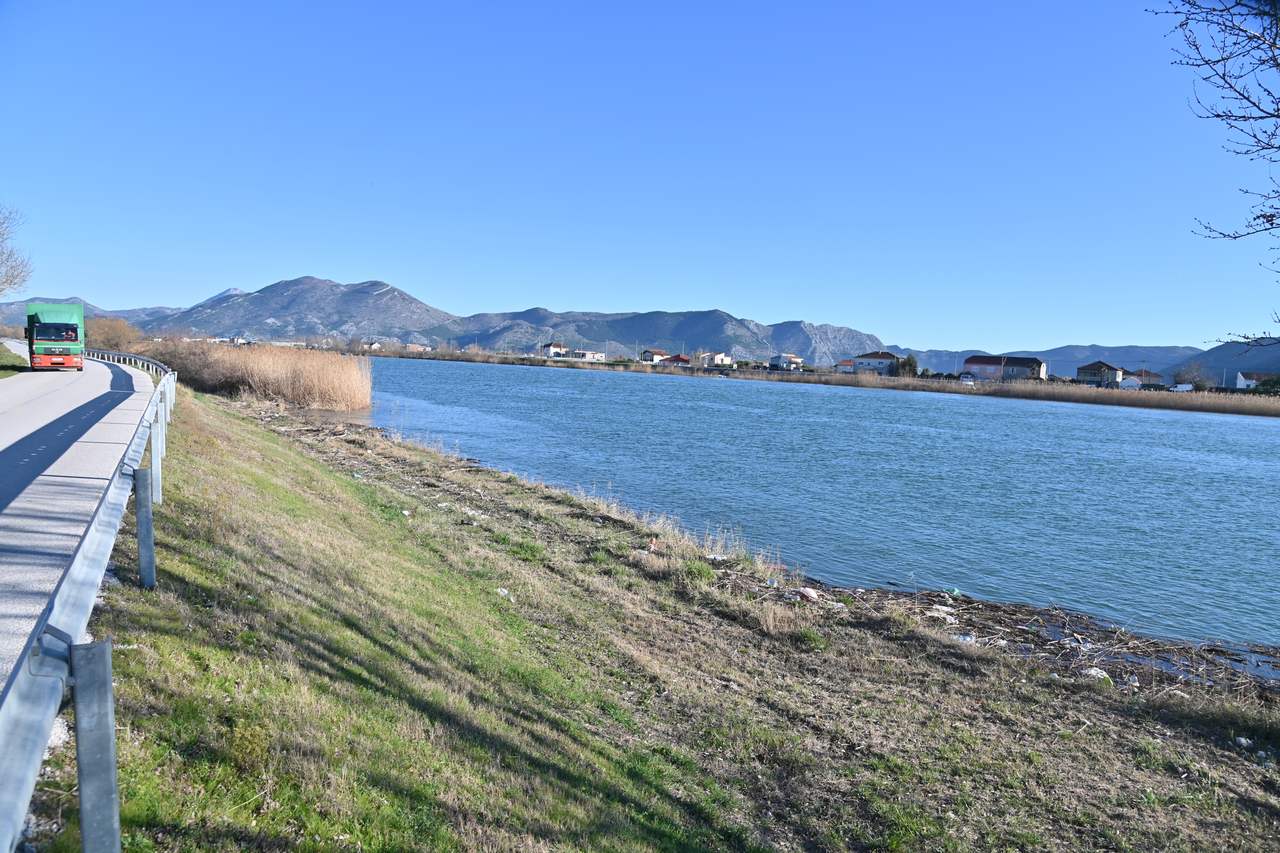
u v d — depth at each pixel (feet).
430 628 29.84
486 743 21.03
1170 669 39.22
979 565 59.77
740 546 58.75
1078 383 499.51
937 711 31.37
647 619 39.42
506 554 48.73
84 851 9.45
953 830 22.56
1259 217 21.09
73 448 44.04
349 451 87.71
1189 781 26.50
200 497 35.12
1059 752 28.22
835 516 73.92
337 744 17.11
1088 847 22.20
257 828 13.48
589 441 121.49
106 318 312.91
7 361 133.90
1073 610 49.80
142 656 17.13
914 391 422.82
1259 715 31.32
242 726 16.01
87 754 9.41
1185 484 110.93
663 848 18.97
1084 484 105.50
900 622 41.93
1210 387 442.09
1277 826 23.77
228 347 160.66
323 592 28.37
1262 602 52.90
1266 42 20.02
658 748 25.63
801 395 319.68
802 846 21.52
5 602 18.39
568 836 17.81
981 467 115.85
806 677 34.19
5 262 134.10
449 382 287.69
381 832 14.89
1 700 7.90
